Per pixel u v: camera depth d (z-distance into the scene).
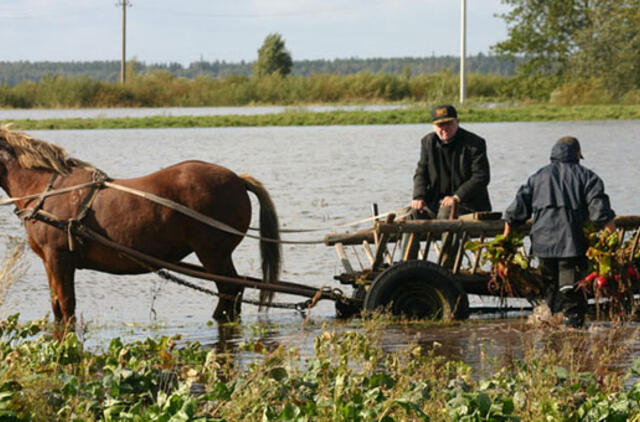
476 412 6.93
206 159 36.78
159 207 12.06
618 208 22.08
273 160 36.28
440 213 13.08
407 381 8.26
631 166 31.64
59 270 11.99
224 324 12.44
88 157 37.56
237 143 45.72
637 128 52.84
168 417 6.66
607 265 11.26
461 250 12.45
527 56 94.38
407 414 7.39
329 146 43.16
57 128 59.25
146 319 12.83
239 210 12.44
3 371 7.87
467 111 68.06
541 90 91.38
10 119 68.25
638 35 84.88
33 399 7.24
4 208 24.77
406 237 12.81
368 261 16.91
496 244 12.06
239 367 9.85
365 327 10.70
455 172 13.20
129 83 103.44
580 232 11.42
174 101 102.69
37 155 12.26
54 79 100.38
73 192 12.08
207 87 107.50
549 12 91.00
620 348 9.82
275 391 7.61
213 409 7.66
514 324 11.93
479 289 12.67
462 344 10.73
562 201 11.43
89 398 7.50
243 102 103.06
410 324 11.94
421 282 12.14
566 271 11.58
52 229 11.91
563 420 7.14
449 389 7.98
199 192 12.20
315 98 102.69
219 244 12.38
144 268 12.27
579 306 11.62
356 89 102.62
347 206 23.31
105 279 15.62
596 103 81.75
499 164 33.19
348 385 7.80
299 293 12.70
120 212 12.04
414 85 103.81
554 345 10.49
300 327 12.23
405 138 47.97
